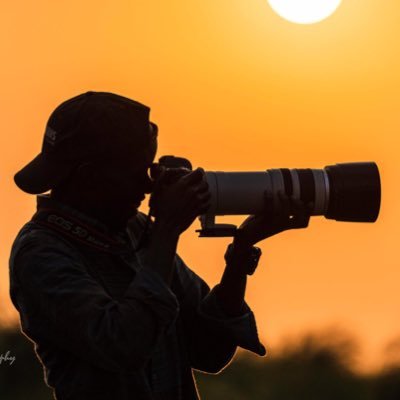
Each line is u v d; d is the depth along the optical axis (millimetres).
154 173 11891
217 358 13000
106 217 11719
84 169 11438
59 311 10984
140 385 11570
